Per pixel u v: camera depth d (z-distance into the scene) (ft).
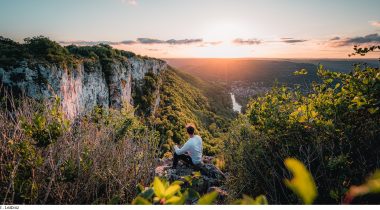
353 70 13.91
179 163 23.67
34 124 9.82
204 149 79.20
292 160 1.50
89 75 150.30
